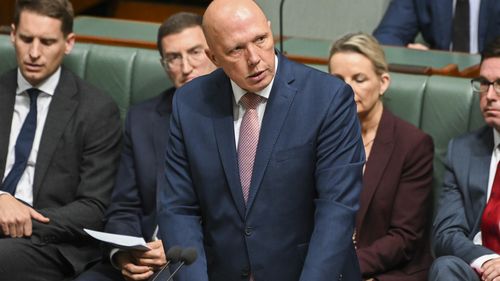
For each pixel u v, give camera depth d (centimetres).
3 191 964
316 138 686
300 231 700
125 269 884
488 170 886
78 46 1084
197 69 958
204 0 1644
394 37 1305
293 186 690
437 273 812
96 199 963
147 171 941
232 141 696
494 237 865
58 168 970
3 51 1098
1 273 913
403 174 917
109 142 983
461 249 850
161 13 1656
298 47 1148
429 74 1016
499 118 863
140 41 1110
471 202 888
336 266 664
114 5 1664
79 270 943
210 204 707
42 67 966
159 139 947
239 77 668
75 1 1611
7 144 982
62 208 955
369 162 918
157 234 928
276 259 699
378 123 935
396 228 909
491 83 863
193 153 705
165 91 977
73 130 972
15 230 930
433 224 909
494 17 1248
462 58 1124
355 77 911
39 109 988
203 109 709
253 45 658
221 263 713
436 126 971
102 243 908
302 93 693
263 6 1384
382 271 899
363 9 1421
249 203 693
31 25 959
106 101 993
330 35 1436
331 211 671
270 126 689
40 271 940
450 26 1277
